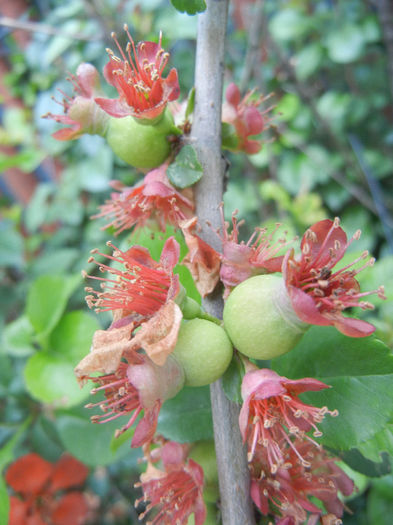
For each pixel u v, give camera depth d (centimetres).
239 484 6
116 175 19
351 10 19
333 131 20
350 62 21
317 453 7
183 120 7
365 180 20
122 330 5
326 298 5
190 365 5
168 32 16
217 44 6
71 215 19
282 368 6
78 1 16
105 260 17
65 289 11
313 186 20
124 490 15
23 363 14
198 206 6
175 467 6
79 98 7
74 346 11
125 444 10
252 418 6
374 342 6
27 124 20
